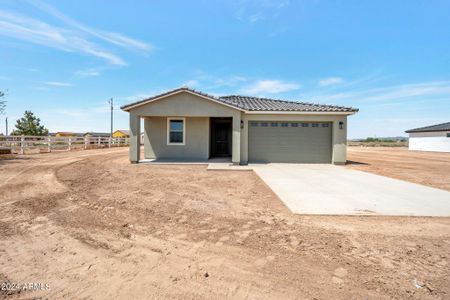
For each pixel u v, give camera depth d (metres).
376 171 12.52
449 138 30.39
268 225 4.91
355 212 5.73
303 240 4.24
